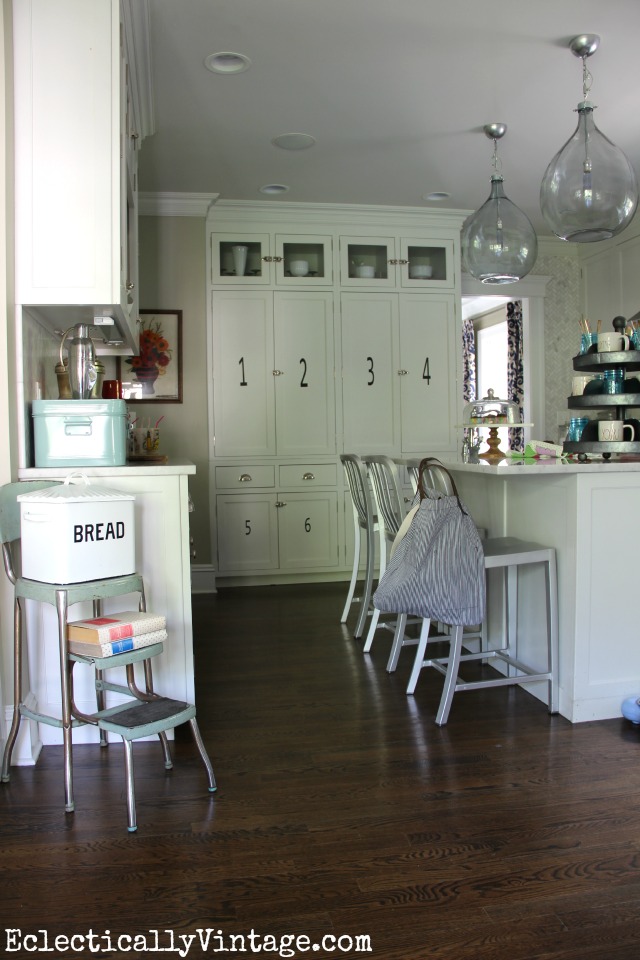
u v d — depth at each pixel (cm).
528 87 341
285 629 397
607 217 296
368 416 522
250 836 185
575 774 218
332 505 518
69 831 189
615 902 158
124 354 383
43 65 238
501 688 299
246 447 506
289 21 284
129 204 307
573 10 281
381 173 449
